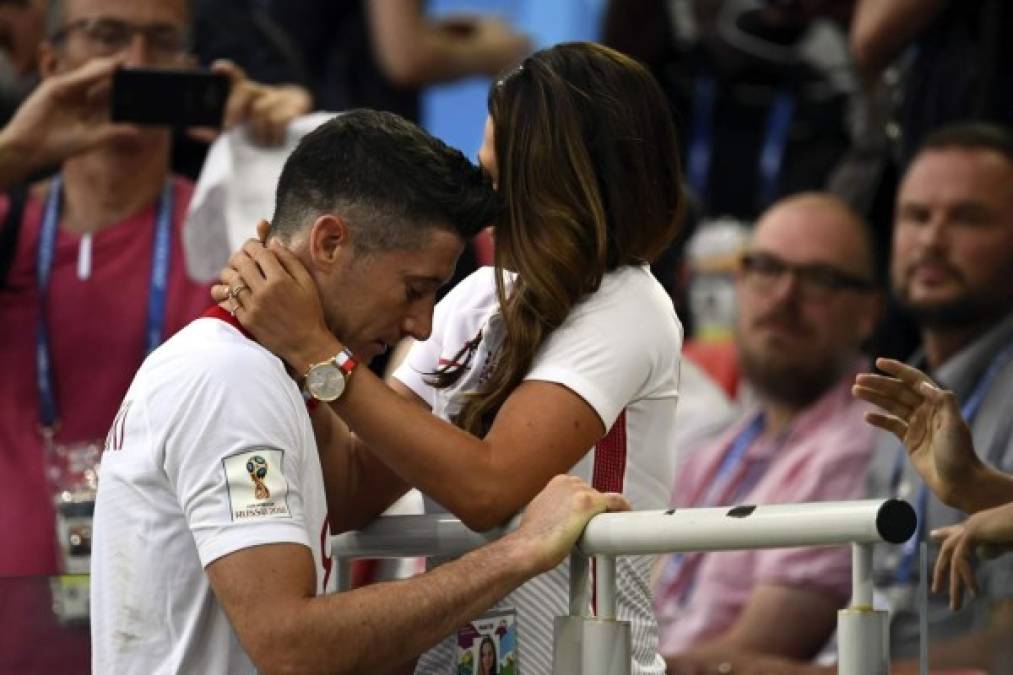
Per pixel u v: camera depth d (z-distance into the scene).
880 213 19.50
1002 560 10.17
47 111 16.00
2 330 16.31
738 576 17.20
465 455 9.64
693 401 19.55
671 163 10.60
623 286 10.31
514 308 10.21
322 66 22.69
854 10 20.52
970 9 18.56
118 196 16.61
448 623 9.04
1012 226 16.58
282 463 9.14
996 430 15.25
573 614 9.24
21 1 17.70
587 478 10.22
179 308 16.31
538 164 10.29
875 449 16.84
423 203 9.56
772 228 18.39
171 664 9.32
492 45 23.20
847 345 18.14
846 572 16.41
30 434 16.03
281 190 9.85
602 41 21.70
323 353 9.52
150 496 9.34
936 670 10.65
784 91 21.47
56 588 11.29
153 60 16.52
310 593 9.04
